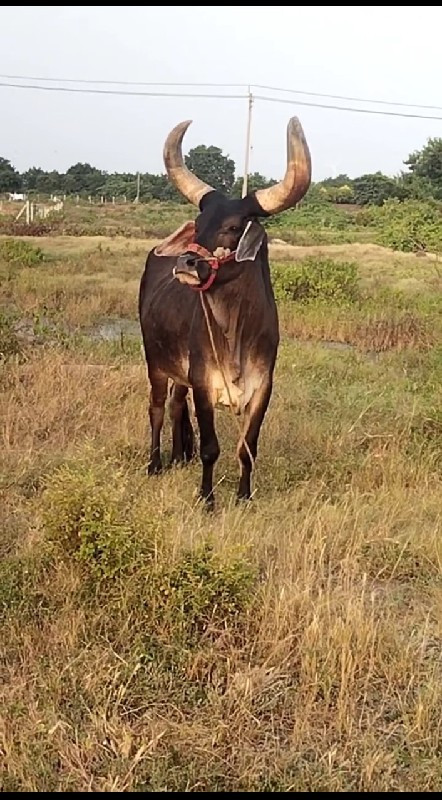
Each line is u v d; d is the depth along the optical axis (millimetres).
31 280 16453
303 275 15266
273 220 43875
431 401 7469
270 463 6332
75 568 4199
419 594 4625
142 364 8984
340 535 5031
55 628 3904
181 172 5402
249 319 5195
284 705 3551
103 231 35594
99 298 14906
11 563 4445
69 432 6957
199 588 3955
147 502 4680
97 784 3098
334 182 64625
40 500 5207
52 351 8969
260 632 3912
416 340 12344
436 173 56156
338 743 3338
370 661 3756
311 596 4250
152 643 3826
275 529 5098
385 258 26500
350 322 13109
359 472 6203
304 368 9664
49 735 3201
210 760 3197
